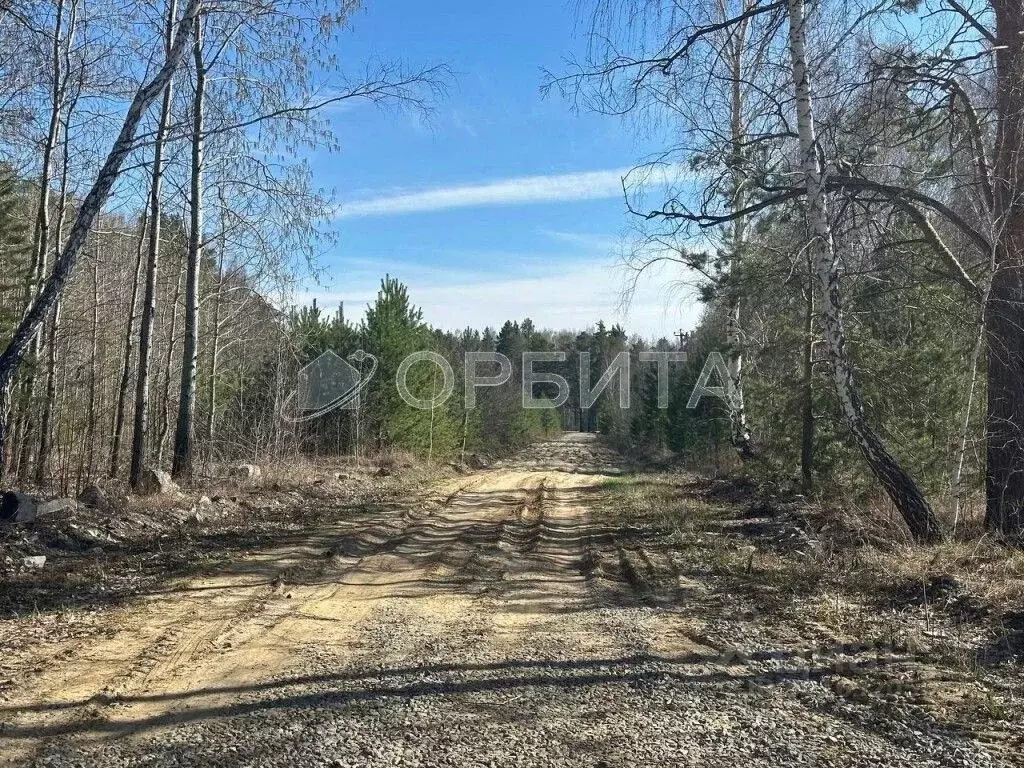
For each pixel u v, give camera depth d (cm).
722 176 1270
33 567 906
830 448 1553
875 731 462
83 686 538
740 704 512
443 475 3036
